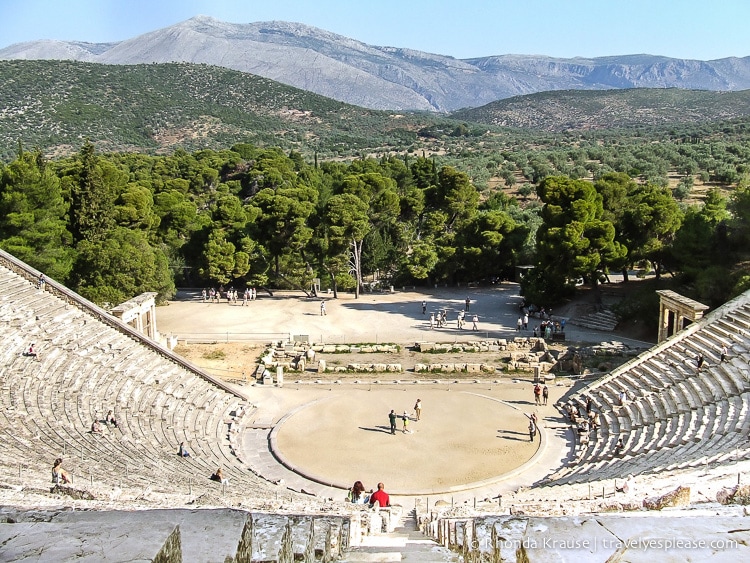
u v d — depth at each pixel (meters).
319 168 117.75
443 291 72.12
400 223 77.75
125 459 25.94
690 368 35.84
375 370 45.25
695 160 124.50
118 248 56.53
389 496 27.30
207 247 67.00
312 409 38.12
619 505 16.47
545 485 27.25
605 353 46.47
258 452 32.69
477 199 84.81
